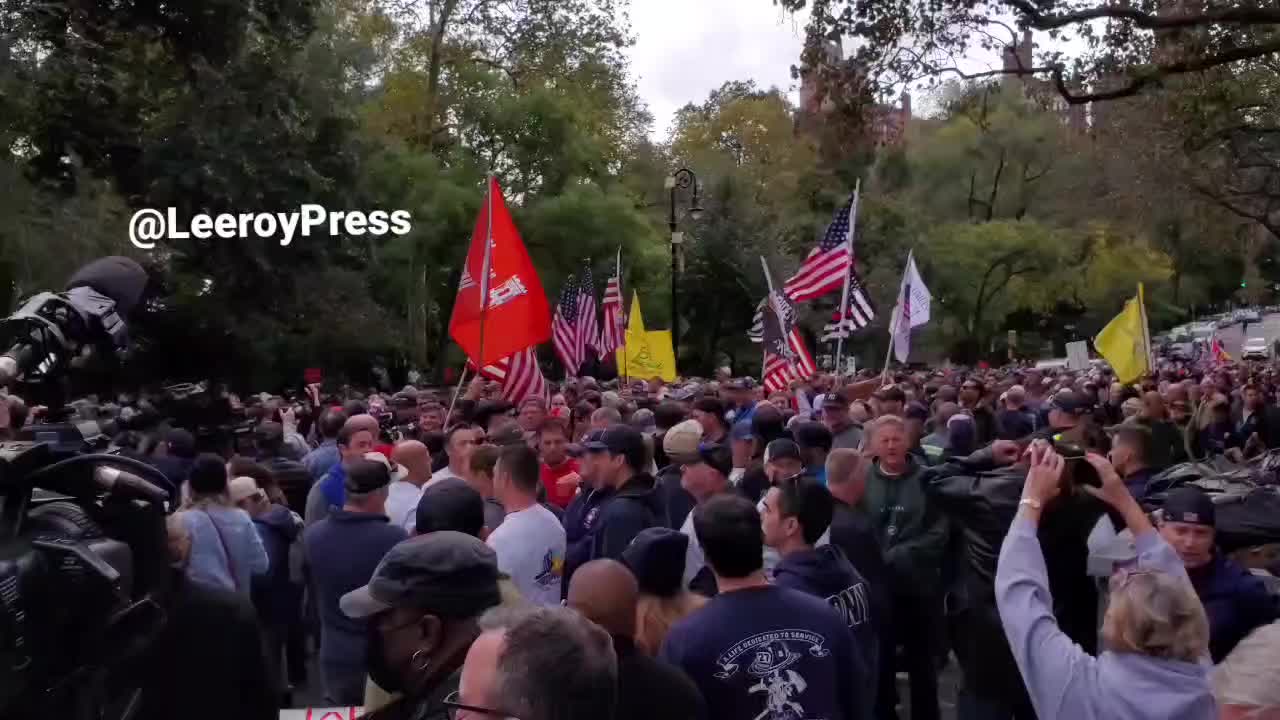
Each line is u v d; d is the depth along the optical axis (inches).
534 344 400.5
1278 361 2004.2
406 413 511.5
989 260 2253.9
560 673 82.3
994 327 2445.9
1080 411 350.6
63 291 120.6
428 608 110.3
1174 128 736.3
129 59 1115.3
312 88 1211.9
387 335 1359.5
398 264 1541.6
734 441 317.7
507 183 1609.3
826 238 623.5
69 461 99.3
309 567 225.1
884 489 271.4
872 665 188.7
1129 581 134.0
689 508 290.2
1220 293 3442.4
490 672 92.0
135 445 319.6
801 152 2268.7
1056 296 2461.9
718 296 1867.6
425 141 1641.2
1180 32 537.6
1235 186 944.9
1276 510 180.4
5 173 932.0
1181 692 127.6
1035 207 2466.8
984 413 538.6
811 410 573.6
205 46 1146.0
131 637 101.0
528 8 1624.0
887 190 2404.0
